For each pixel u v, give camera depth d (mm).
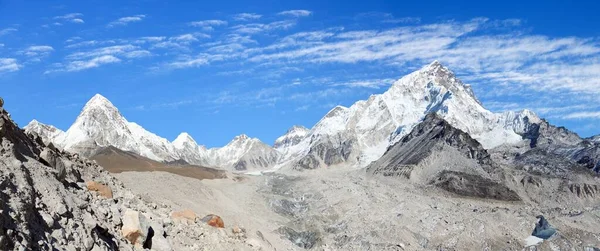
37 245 37000
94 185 53531
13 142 46031
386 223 167000
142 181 119938
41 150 50875
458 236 167250
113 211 50312
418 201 197250
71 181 51156
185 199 121938
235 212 139375
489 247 165875
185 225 61281
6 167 40906
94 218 46594
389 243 155125
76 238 41438
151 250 50938
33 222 38500
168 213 63562
